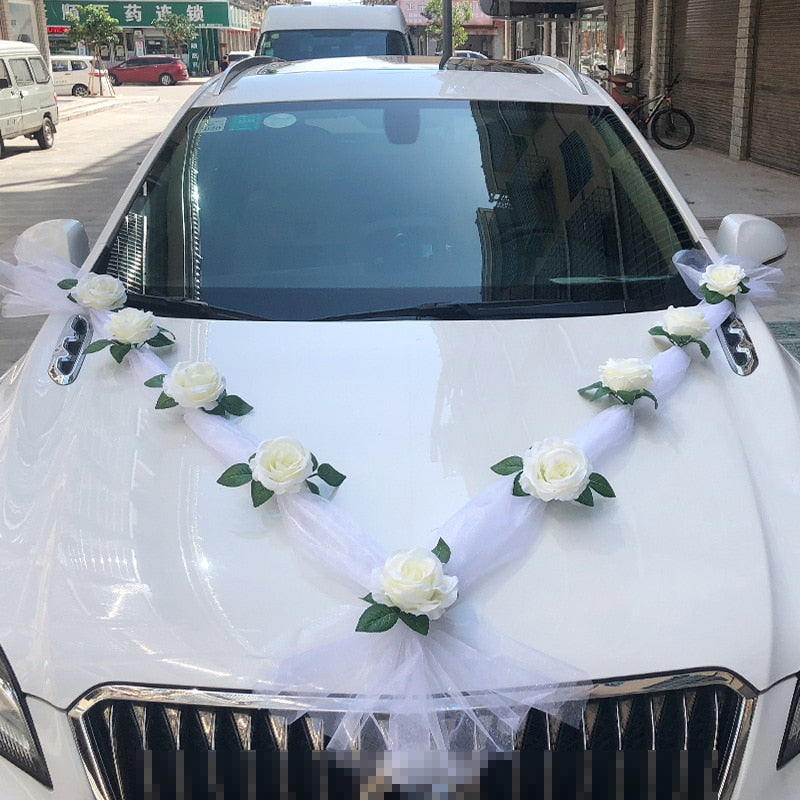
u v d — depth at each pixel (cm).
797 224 984
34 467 212
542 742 160
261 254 284
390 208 294
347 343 246
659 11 1722
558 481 184
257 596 172
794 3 1238
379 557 175
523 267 279
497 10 2056
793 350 582
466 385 227
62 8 5341
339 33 1247
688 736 163
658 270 282
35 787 167
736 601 173
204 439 209
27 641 172
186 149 318
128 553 182
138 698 162
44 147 1933
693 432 214
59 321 275
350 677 160
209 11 5766
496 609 170
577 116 330
